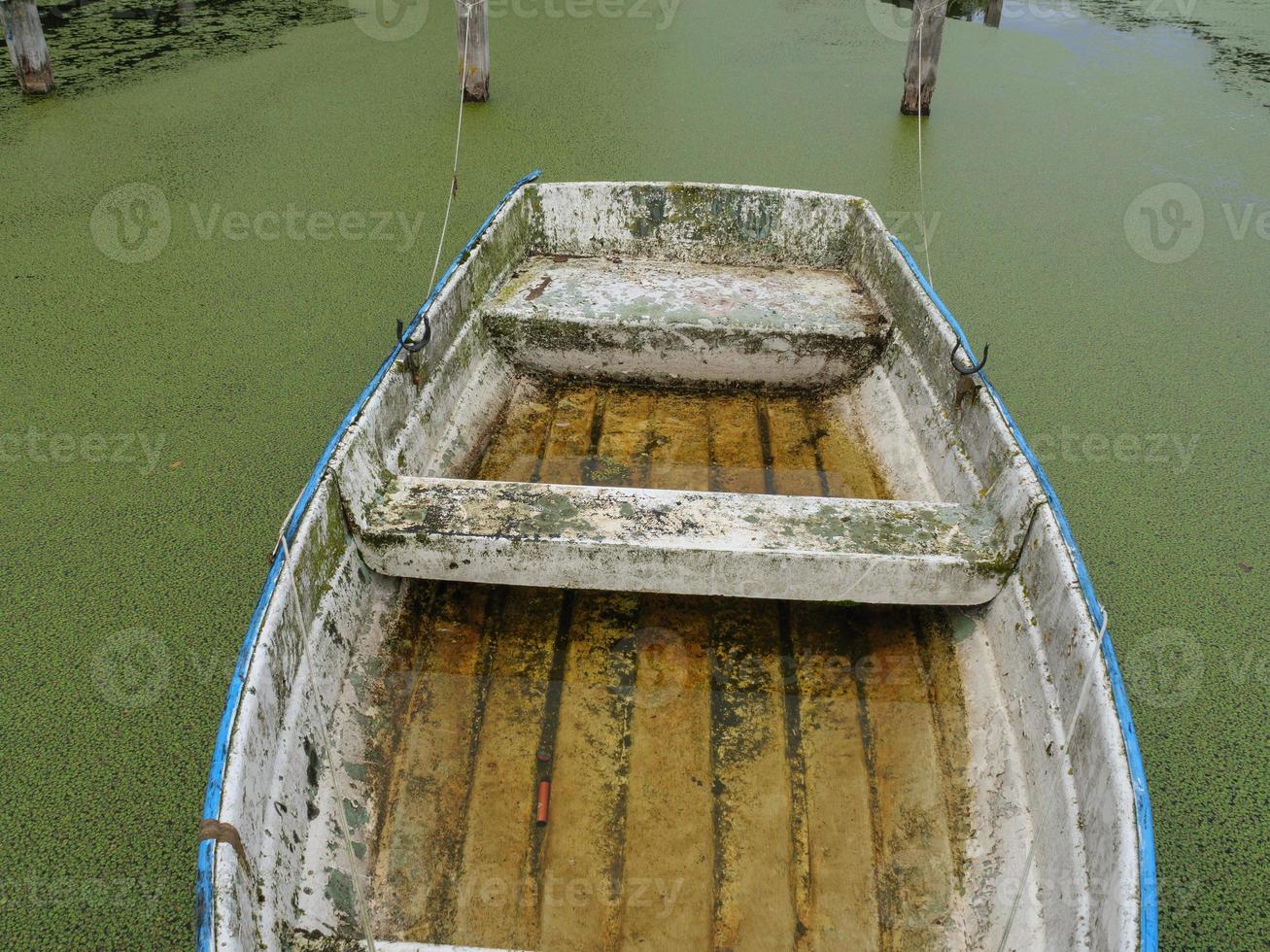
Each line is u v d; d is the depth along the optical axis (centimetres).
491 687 193
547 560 189
